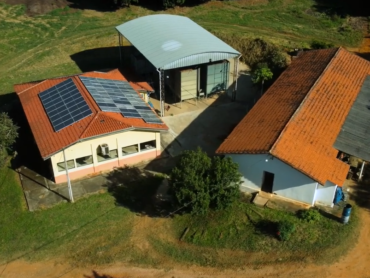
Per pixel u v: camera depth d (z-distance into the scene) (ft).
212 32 171.42
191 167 88.89
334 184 88.22
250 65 155.43
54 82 124.36
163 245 86.94
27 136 120.67
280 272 80.23
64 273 82.12
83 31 184.14
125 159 108.58
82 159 104.22
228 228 88.79
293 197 94.17
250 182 97.55
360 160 103.09
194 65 131.13
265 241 85.51
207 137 119.96
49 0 207.00
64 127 103.50
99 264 83.61
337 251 83.15
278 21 185.88
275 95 114.42
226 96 139.03
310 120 100.63
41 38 179.52
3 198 99.60
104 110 106.52
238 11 197.16
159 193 99.96
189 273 81.46
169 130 122.42
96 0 209.15
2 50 170.91
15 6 204.03
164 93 138.92
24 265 83.76
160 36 134.92
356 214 91.25
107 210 95.30
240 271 81.05
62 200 98.12
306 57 135.13
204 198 87.20
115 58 164.55
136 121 106.73
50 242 88.07
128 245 87.15
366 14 187.21
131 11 199.41
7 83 148.87
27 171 107.86
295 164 87.25
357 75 124.88
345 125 103.91
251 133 98.58
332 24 180.96
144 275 81.41
